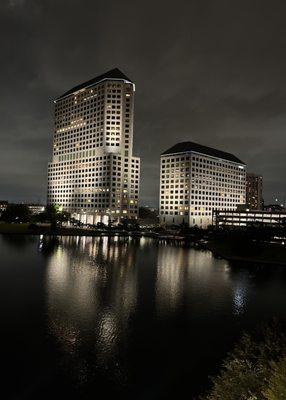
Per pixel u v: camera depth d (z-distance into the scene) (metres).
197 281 76.62
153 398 27.39
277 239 140.25
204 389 28.66
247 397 15.18
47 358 33.81
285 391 12.61
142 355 35.28
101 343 38.03
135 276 80.62
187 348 37.41
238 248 119.69
